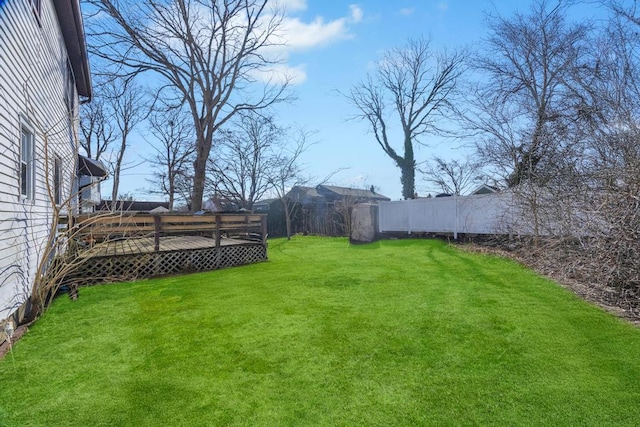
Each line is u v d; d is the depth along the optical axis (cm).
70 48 883
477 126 1140
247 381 277
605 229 496
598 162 594
